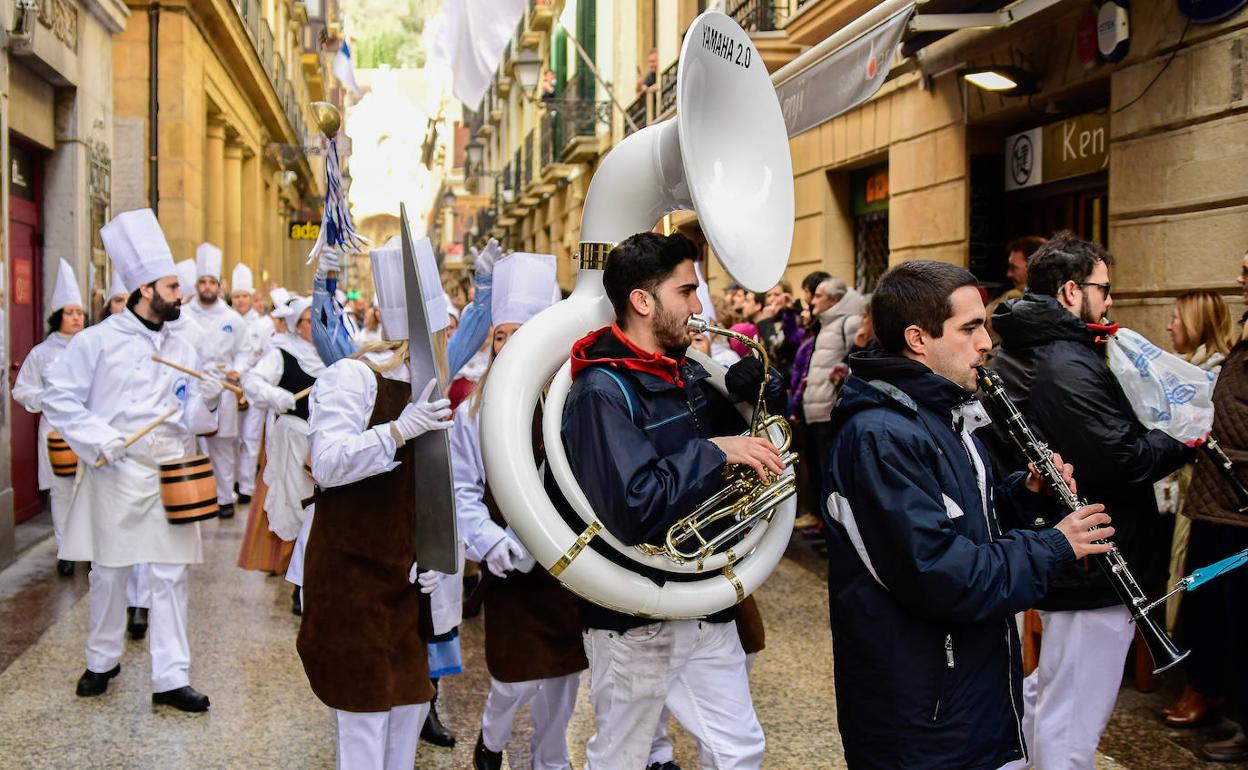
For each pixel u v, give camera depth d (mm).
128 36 14180
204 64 16016
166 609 4953
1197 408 3430
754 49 2971
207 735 4645
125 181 14125
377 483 3508
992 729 2551
